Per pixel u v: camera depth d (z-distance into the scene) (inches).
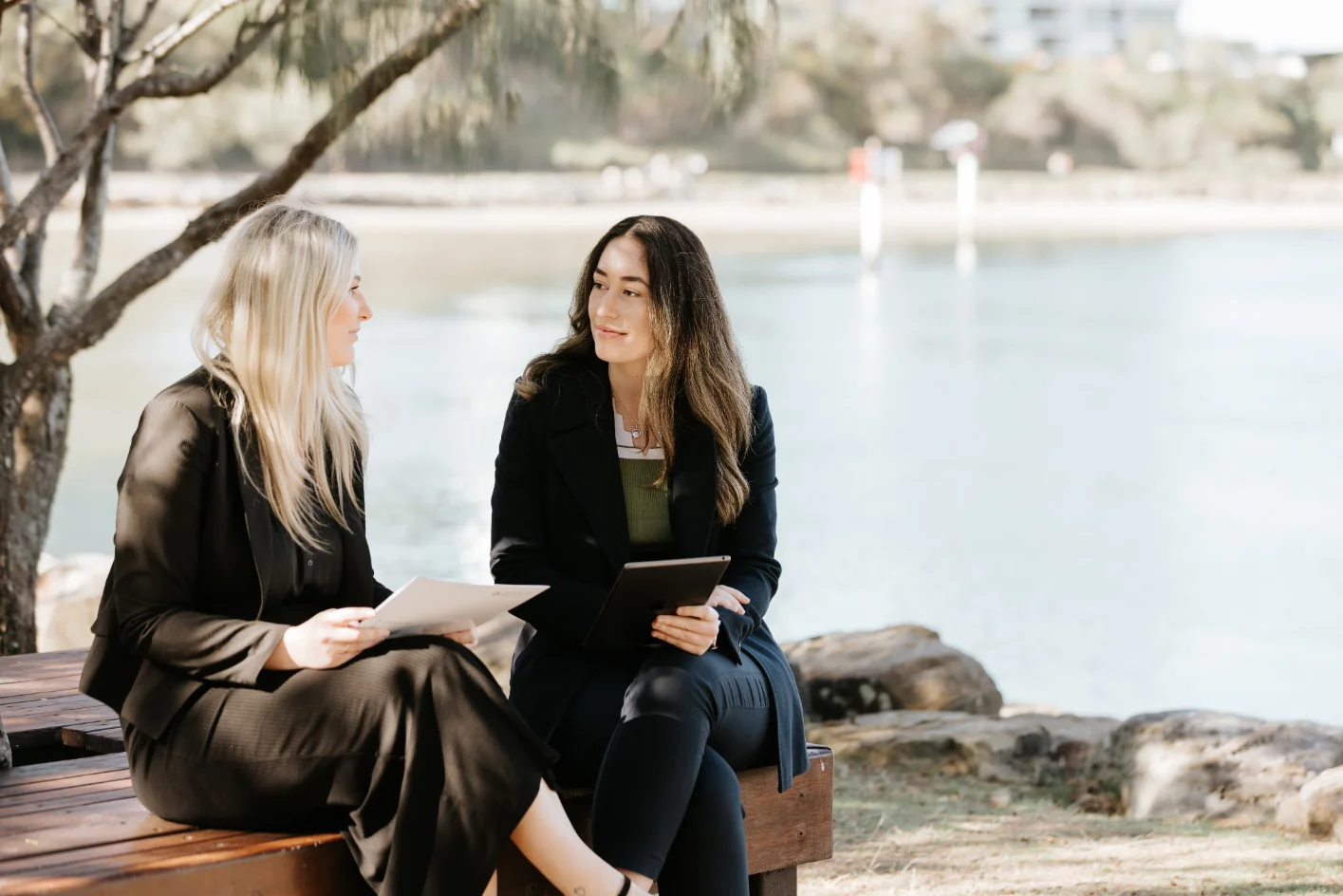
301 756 97.1
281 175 211.9
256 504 102.9
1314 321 1364.4
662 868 107.3
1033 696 345.4
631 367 128.8
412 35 201.0
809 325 1310.3
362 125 210.7
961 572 468.4
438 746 96.5
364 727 96.8
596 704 115.6
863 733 217.9
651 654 114.9
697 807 108.6
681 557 124.5
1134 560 488.7
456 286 1509.6
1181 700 339.9
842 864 160.2
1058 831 173.9
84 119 234.7
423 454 629.3
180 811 99.5
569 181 2982.3
